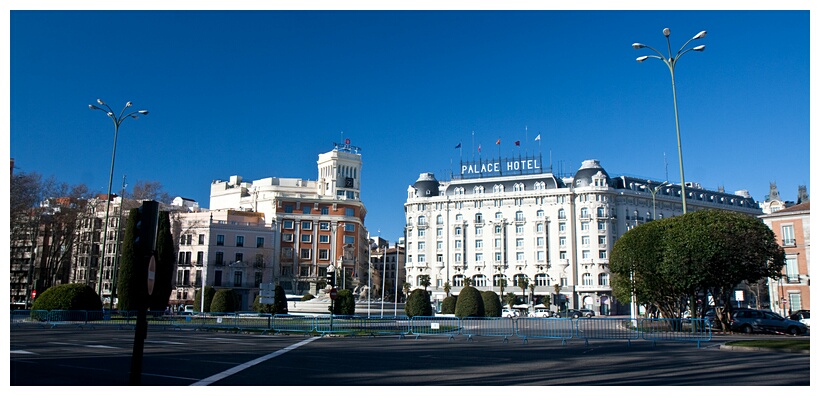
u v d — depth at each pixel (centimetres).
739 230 3453
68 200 6144
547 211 10725
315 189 11419
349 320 3372
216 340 2531
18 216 5512
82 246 7156
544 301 9838
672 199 11081
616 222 10519
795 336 3275
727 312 3675
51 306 4034
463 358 1823
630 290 3784
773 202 11331
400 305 8269
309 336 2922
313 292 6881
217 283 9206
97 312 3941
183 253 9338
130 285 4425
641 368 1577
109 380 1248
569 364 1669
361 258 11056
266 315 3616
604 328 2886
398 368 1552
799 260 5450
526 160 11631
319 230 10175
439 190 11750
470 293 5194
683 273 3359
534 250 10662
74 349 1923
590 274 10288
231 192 12056
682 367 1600
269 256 9694
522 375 1427
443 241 11281
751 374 1449
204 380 1289
